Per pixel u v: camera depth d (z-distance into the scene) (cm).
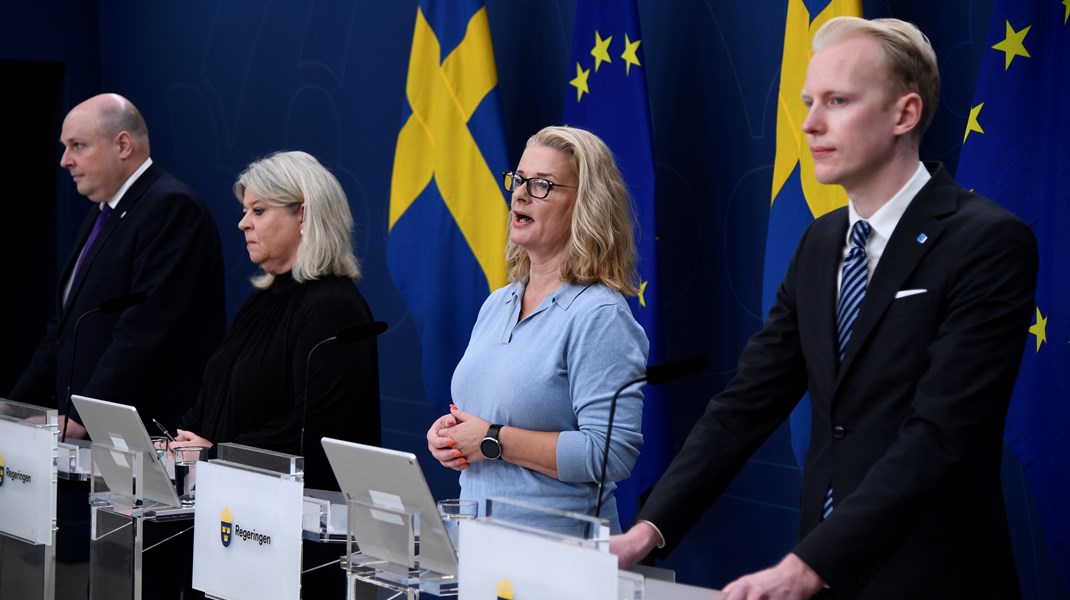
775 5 403
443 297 455
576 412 262
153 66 673
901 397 206
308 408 334
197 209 463
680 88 435
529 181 273
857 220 218
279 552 241
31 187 714
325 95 582
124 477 285
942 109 362
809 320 223
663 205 441
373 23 559
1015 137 313
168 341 449
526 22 490
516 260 289
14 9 674
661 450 398
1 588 317
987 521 205
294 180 354
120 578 279
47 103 710
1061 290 303
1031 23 312
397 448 559
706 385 427
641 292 397
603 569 179
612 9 414
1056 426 303
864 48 209
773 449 409
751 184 412
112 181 470
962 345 196
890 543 191
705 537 433
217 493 258
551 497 261
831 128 211
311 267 348
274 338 348
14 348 718
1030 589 339
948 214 208
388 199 555
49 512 300
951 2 359
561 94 477
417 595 219
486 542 198
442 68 460
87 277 462
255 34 615
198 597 277
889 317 208
